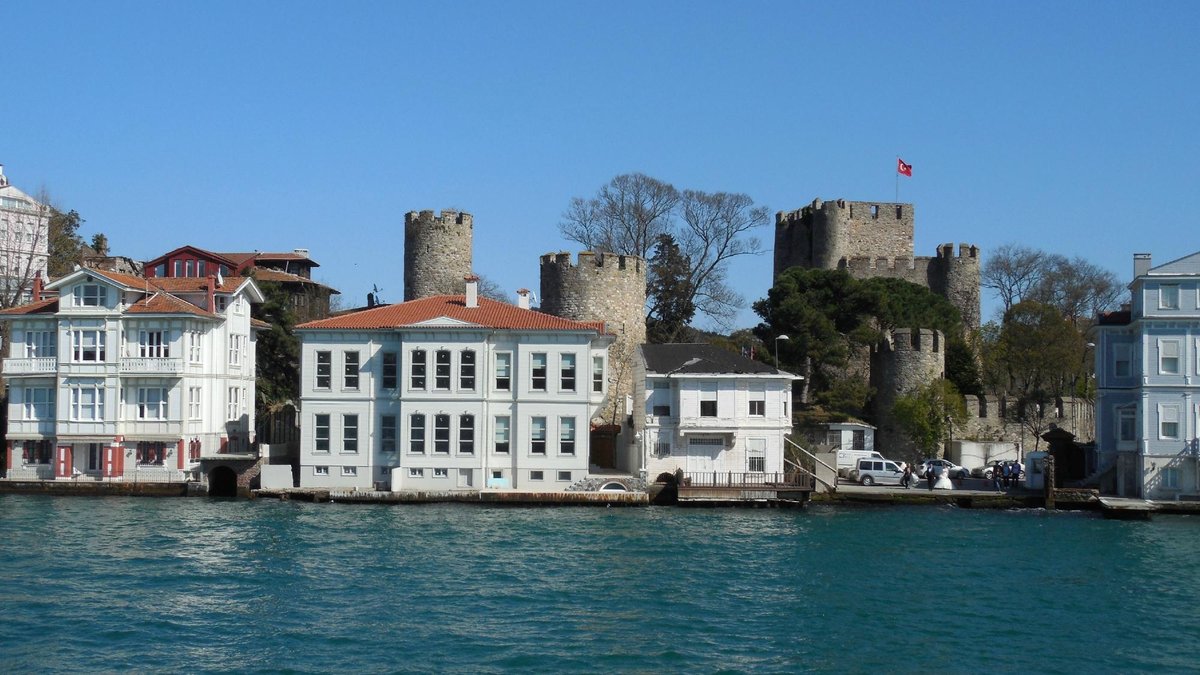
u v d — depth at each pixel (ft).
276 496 250.37
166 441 262.88
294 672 120.98
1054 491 251.80
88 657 124.98
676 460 257.55
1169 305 254.47
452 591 156.46
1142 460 253.65
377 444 256.73
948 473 291.17
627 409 280.72
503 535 200.64
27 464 267.80
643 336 339.36
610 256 330.95
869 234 413.39
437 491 246.47
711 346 271.49
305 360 258.16
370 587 158.20
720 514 233.55
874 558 184.34
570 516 226.79
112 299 265.34
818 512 240.32
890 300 350.84
